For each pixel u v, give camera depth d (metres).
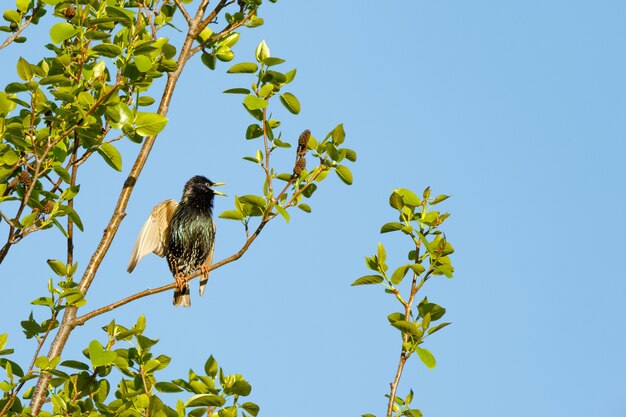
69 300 10.73
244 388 9.95
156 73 11.28
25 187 11.23
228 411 9.70
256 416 10.06
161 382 10.02
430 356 9.61
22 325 10.71
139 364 10.12
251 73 11.61
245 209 11.53
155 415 9.76
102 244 11.89
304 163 11.59
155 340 10.07
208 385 10.01
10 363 10.34
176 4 14.13
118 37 12.01
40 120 11.37
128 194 12.41
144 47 11.25
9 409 10.03
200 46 14.10
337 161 11.53
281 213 11.15
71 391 10.39
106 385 10.36
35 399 10.25
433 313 10.05
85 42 11.41
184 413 9.86
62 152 11.45
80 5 11.76
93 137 10.93
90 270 11.67
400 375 9.62
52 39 10.89
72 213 11.11
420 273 10.17
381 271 10.29
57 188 11.82
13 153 11.05
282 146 11.63
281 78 11.52
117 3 12.68
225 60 14.41
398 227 10.52
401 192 10.80
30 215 10.88
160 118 11.07
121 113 10.95
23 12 13.22
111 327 10.14
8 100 11.07
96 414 9.88
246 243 11.56
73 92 11.11
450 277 10.14
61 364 10.16
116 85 10.90
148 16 13.45
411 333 9.69
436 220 10.66
